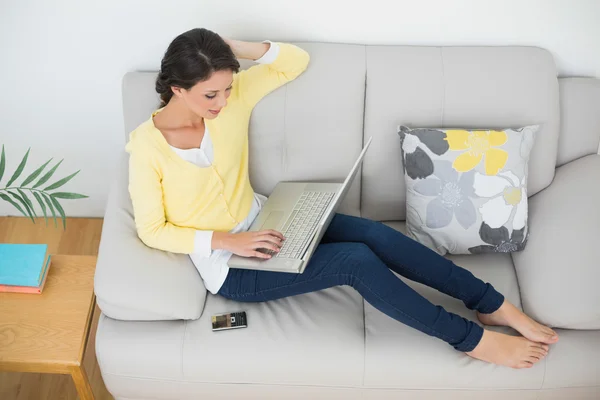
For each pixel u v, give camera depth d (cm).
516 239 205
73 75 232
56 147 253
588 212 202
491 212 204
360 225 197
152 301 184
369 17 220
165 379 190
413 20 221
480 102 212
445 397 192
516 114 213
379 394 192
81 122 246
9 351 181
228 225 197
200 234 188
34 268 194
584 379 186
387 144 215
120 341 186
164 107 187
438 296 201
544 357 186
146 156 180
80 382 187
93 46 225
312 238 190
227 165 192
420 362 186
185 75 168
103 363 189
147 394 196
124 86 213
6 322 187
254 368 187
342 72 211
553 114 215
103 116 244
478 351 183
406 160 208
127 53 227
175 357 186
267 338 187
